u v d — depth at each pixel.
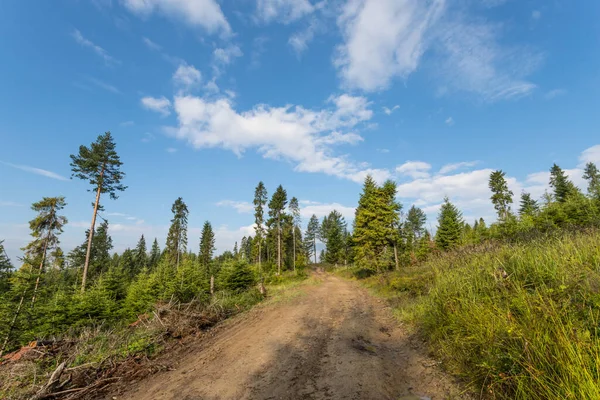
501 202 43.59
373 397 4.27
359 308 12.67
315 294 18.45
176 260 52.00
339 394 4.42
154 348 7.64
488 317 4.70
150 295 17.58
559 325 3.58
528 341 3.58
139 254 63.19
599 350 2.99
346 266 55.69
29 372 5.70
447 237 35.66
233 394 4.66
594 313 3.56
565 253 5.50
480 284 6.23
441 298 6.94
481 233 26.11
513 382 3.49
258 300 16.94
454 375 4.59
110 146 28.27
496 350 3.90
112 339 7.68
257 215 51.97
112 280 22.08
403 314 9.45
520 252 6.69
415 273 16.88
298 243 71.25
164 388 5.07
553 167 49.38
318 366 5.69
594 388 2.66
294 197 71.94
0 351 10.71
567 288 4.12
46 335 12.52
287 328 9.12
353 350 6.61
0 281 16.83
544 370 3.24
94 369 5.92
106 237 46.34
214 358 6.62
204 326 10.55
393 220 29.67
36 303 13.44
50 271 27.59
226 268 22.50
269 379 5.18
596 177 50.84
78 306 14.26
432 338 6.17
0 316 11.32
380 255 29.17
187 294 15.28
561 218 18.19
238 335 8.75
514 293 5.02
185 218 55.97
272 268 51.78
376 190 31.00
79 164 26.38
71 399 4.84
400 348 6.71
